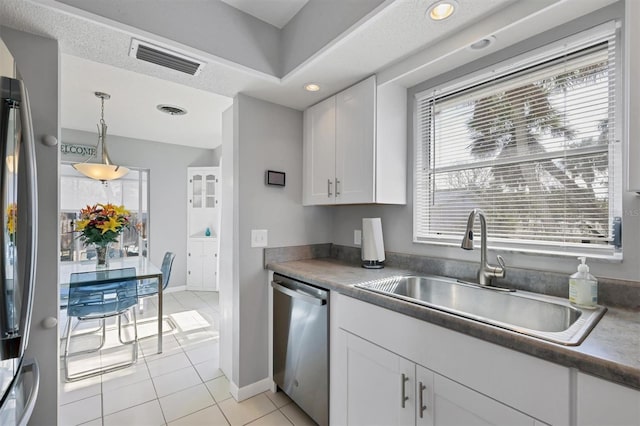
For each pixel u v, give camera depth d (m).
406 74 1.73
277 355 2.10
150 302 4.29
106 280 2.54
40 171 1.38
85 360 2.60
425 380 1.18
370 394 1.41
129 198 4.62
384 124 1.88
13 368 1.05
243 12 1.82
